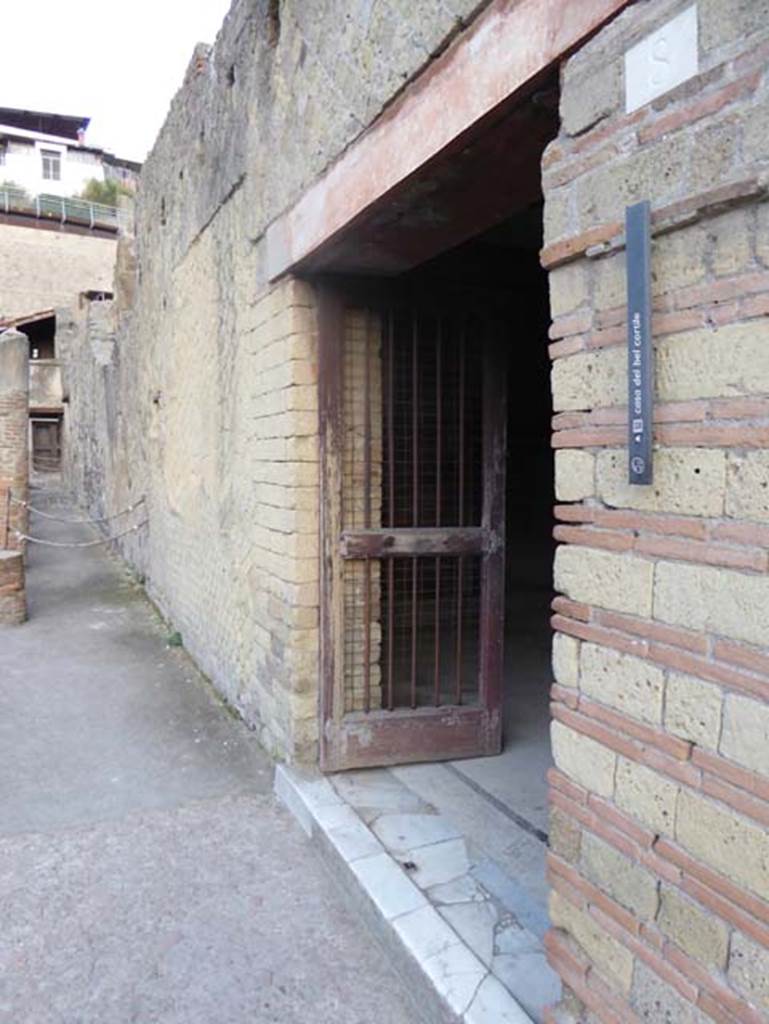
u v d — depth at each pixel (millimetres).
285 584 3744
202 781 3943
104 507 12375
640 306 1528
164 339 7023
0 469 8156
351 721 3686
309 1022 2320
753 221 1337
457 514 4020
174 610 6902
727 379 1391
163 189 6719
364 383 3715
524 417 8336
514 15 1897
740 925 1396
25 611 7492
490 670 3871
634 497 1602
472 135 2148
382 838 3105
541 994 2195
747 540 1368
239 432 4562
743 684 1382
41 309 26922
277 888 3000
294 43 3338
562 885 1843
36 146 33094
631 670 1624
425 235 2998
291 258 3463
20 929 2744
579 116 1678
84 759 4234
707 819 1455
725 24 1348
